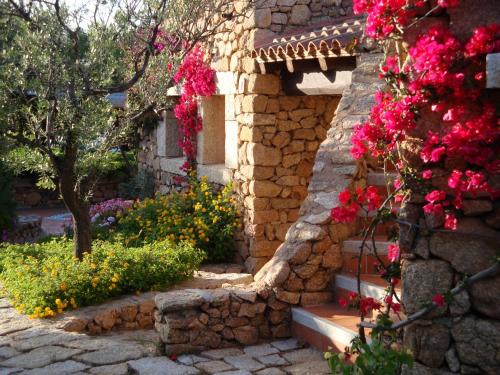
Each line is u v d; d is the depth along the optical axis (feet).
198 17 31.81
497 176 10.66
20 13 24.77
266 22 28.63
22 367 16.97
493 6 10.46
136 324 22.89
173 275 25.52
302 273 17.80
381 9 11.39
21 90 25.16
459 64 10.59
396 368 11.36
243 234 30.27
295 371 15.14
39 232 44.75
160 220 32.27
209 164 34.65
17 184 58.75
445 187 11.18
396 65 11.76
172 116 40.52
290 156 29.60
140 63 30.78
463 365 10.99
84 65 25.61
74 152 25.68
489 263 10.75
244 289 17.99
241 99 29.91
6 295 24.94
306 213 18.63
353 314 16.93
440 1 10.45
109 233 34.12
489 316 10.75
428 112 11.20
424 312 11.10
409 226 11.55
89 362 17.25
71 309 22.48
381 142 11.98
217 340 17.34
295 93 28.32
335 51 22.81
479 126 10.37
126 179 58.39
